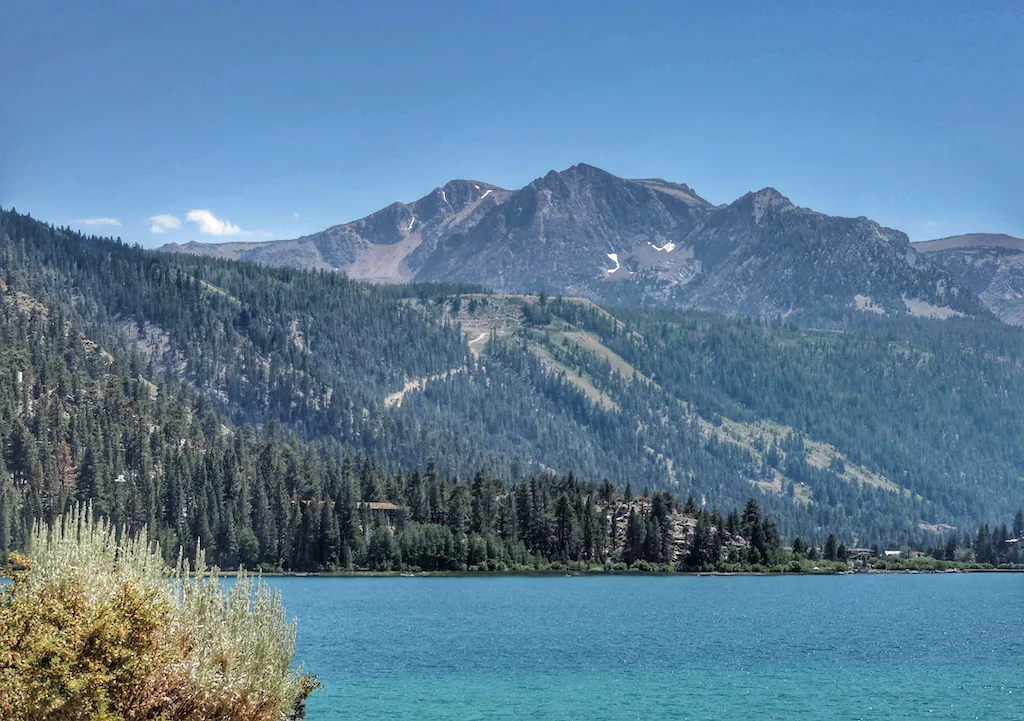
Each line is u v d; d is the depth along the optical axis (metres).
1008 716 105.44
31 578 48.16
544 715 104.75
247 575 55.59
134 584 48.25
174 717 48.00
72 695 44.59
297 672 56.81
